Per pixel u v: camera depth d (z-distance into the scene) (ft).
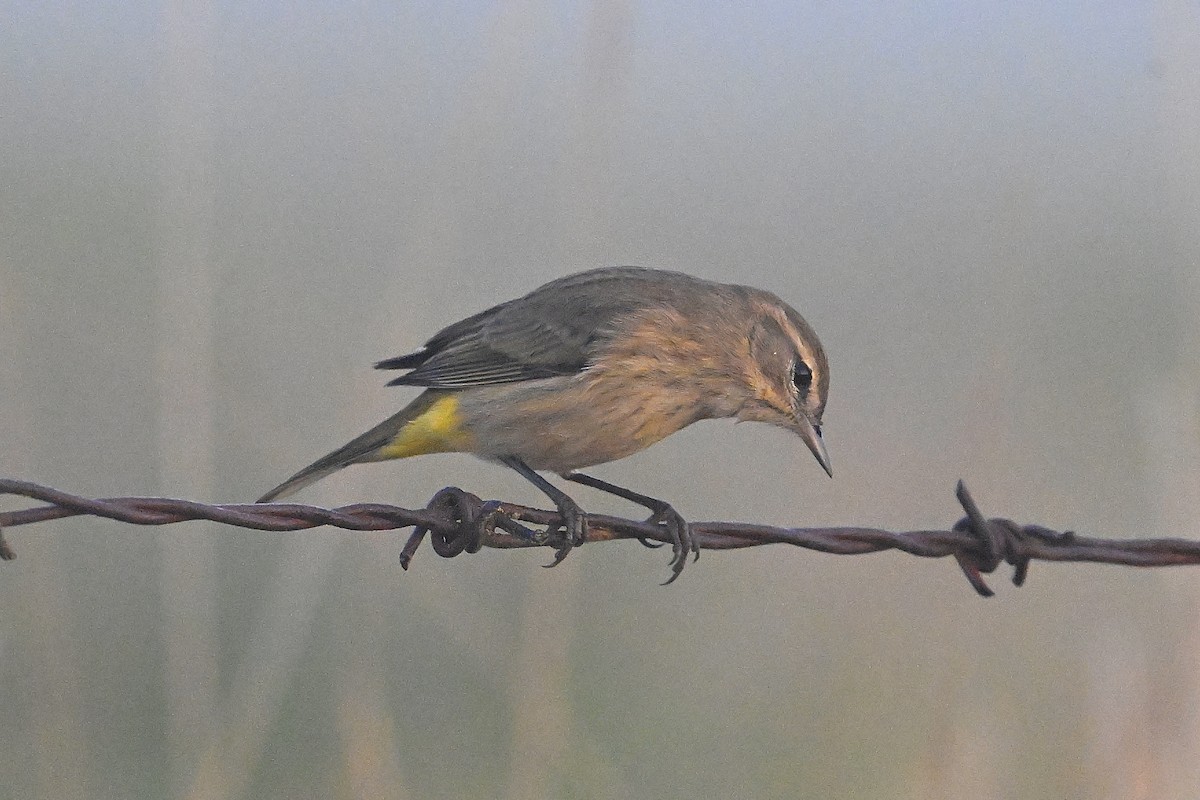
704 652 40.75
